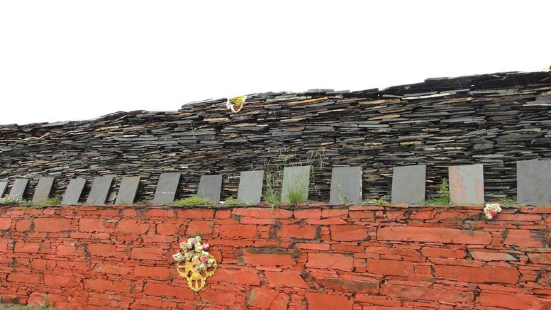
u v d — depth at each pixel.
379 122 7.94
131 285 8.27
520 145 6.95
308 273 6.82
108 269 8.59
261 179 8.39
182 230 8.04
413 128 7.67
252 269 7.26
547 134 6.77
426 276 6.09
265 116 8.90
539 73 6.77
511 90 7.04
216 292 7.45
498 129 7.12
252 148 9.06
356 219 6.70
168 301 7.82
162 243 8.16
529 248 5.61
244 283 7.26
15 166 12.12
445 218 6.14
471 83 7.26
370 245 6.52
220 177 8.98
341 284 6.57
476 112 7.28
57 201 10.46
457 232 6.04
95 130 10.84
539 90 6.86
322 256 6.80
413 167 7.28
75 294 8.84
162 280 7.98
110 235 8.76
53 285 9.15
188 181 9.50
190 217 8.03
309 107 8.51
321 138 8.43
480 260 5.84
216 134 9.41
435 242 6.13
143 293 8.10
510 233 5.75
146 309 7.99
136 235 8.47
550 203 6.01
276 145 8.84
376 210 6.60
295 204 7.23
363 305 6.38
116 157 10.53
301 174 8.02
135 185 9.74
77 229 9.19
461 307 5.82
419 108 7.66
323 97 8.39
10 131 12.05
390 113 7.86
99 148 10.79
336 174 7.84
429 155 7.52
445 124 7.47
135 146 10.29
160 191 9.41
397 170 7.40
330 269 6.70
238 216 7.61
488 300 5.70
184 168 9.63
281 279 7.00
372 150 7.95
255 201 8.12
